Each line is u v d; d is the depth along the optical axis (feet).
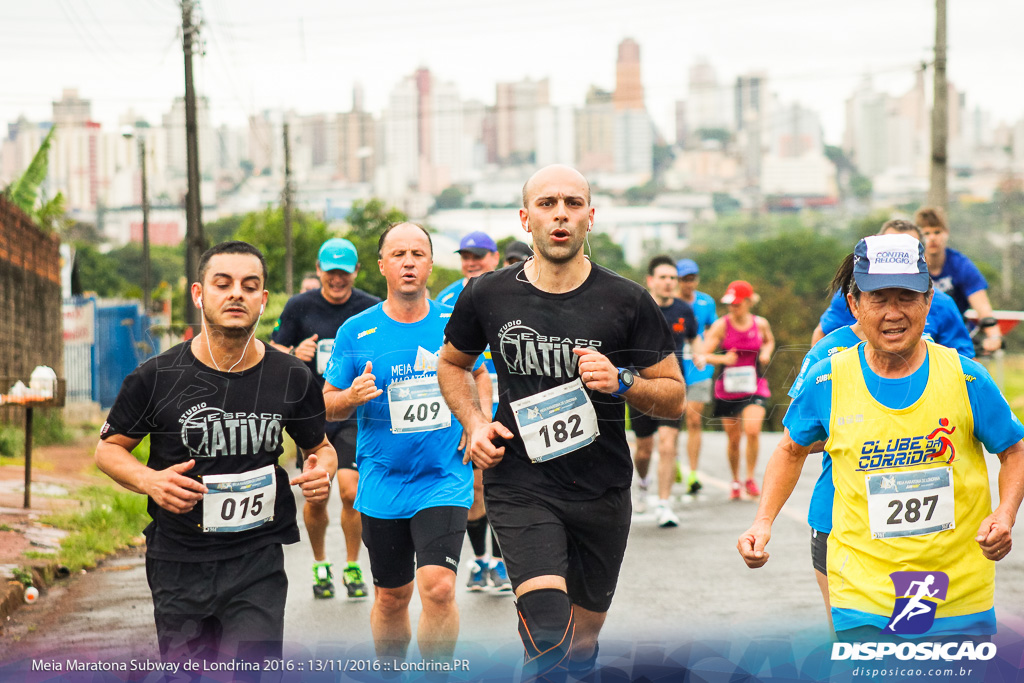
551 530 21.89
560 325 21.91
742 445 86.07
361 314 28.48
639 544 44.11
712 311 59.16
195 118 104.63
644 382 21.80
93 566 40.40
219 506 21.33
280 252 197.06
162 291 136.56
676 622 30.68
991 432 19.34
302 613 33.68
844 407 19.53
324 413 22.80
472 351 23.65
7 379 47.44
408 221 28.58
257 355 21.99
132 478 21.13
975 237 466.70
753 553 20.10
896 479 19.22
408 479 26.94
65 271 127.34
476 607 35.09
